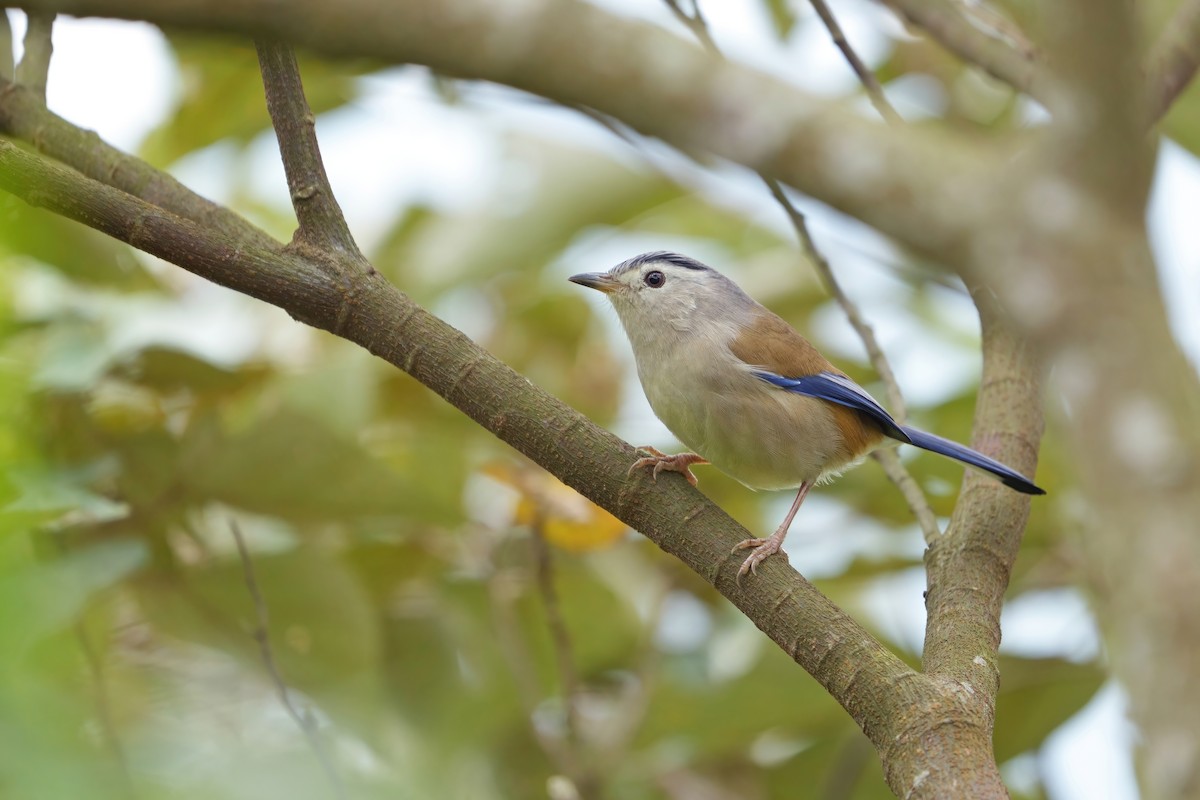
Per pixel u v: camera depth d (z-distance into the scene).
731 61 4.54
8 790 5.45
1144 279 3.62
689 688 11.24
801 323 13.71
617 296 11.27
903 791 6.53
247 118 13.32
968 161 4.07
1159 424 3.52
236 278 7.91
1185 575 3.46
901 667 7.05
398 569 11.88
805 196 4.36
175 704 9.82
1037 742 11.80
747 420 10.59
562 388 13.35
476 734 11.30
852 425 10.70
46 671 7.94
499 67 4.46
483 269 12.91
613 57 4.39
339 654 10.62
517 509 11.09
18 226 10.01
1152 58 8.07
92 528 10.20
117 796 5.79
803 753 12.05
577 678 12.00
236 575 10.56
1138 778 8.76
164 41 12.36
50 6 4.79
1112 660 9.76
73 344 10.23
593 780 10.62
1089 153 3.60
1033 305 3.71
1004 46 8.12
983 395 9.81
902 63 12.73
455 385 8.05
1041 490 8.88
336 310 7.99
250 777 7.30
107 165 8.80
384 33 4.46
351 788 9.23
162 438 10.08
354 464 10.29
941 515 12.57
